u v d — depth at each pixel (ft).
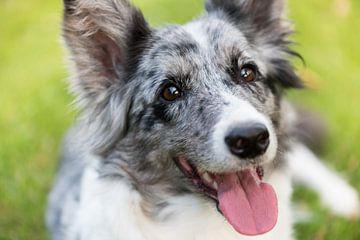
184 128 14.85
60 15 15.14
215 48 15.52
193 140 14.57
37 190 22.75
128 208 15.61
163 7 30.66
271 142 13.88
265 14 16.93
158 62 15.61
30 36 32.86
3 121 26.73
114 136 16.08
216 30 15.96
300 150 21.85
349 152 23.26
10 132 25.90
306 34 30.12
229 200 14.57
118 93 16.11
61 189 19.86
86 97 16.06
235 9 16.96
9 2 35.68
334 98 26.22
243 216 14.39
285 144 16.56
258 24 16.97
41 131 25.80
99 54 15.89
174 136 15.07
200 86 15.14
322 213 21.06
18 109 27.32
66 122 26.00
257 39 16.69
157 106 15.37
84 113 16.25
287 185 16.48
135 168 15.74
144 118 15.57
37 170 23.84
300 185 22.22
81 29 15.33
